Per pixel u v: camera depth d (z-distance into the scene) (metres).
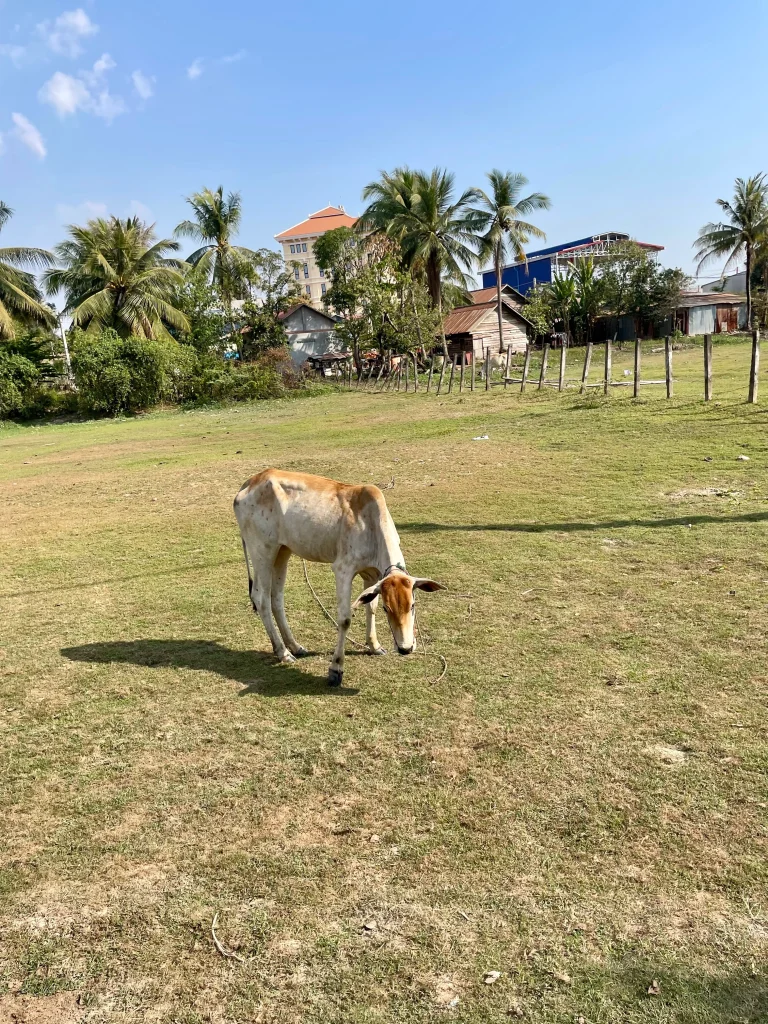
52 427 34.84
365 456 14.59
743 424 12.59
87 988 2.79
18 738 4.71
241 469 14.87
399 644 4.59
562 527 8.32
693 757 3.91
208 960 2.87
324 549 5.32
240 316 45.41
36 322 39.16
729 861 3.16
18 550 9.80
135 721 4.82
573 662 5.08
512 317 46.91
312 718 4.67
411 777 3.95
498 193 39.72
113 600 7.39
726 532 7.47
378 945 2.87
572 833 3.42
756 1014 2.47
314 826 3.62
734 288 68.62
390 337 40.41
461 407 21.38
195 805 3.87
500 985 2.65
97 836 3.67
